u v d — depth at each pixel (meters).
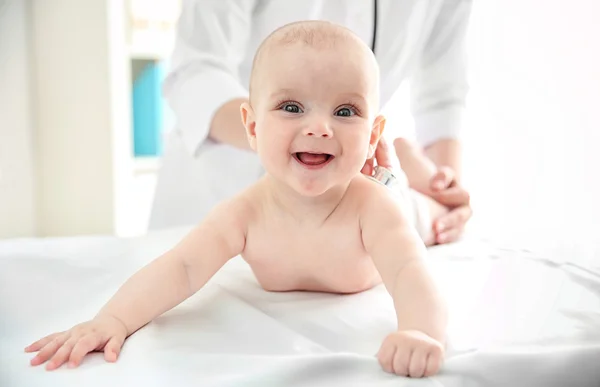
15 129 1.95
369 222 0.68
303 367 0.51
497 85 1.18
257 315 0.64
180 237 1.02
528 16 1.10
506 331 0.62
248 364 0.52
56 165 2.07
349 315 0.67
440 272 0.83
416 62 1.33
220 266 0.71
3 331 0.65
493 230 1.11
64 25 1.99
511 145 1.14
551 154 1.09
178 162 1.36
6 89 1.93
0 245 0.95
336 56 0.64
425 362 0.51
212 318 0.65
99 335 0.57
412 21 1.21
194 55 1.15
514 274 0.81
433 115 1.31
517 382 0.53
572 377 0.55
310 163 0.65
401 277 0.62
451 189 1.09
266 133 0.65
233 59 1.18
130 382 0.50
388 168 0.86
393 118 1.41
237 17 1.17
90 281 0.80
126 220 2.31
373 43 1.22
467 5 1.29
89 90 2.05
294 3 1.16
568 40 1.05
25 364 0.55
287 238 0.71
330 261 0.71
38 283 0.79
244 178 1.32
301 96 0.64
